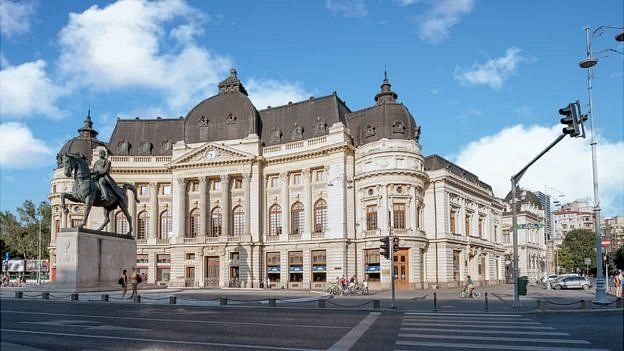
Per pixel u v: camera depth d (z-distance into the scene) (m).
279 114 78.25
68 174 39.84
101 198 41.28
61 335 19.00
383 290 61.59
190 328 21.06
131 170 79.38
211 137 77.06
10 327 21.41
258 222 73.06
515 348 16.00
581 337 18.33
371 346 16.42
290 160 72.94
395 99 73.50
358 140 71.69
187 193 77.94
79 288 38.34
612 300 36.66
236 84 79.94
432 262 70.94
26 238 113.31
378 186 66.31
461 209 78.75
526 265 116.06
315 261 69.81
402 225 66.00
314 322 23.55
